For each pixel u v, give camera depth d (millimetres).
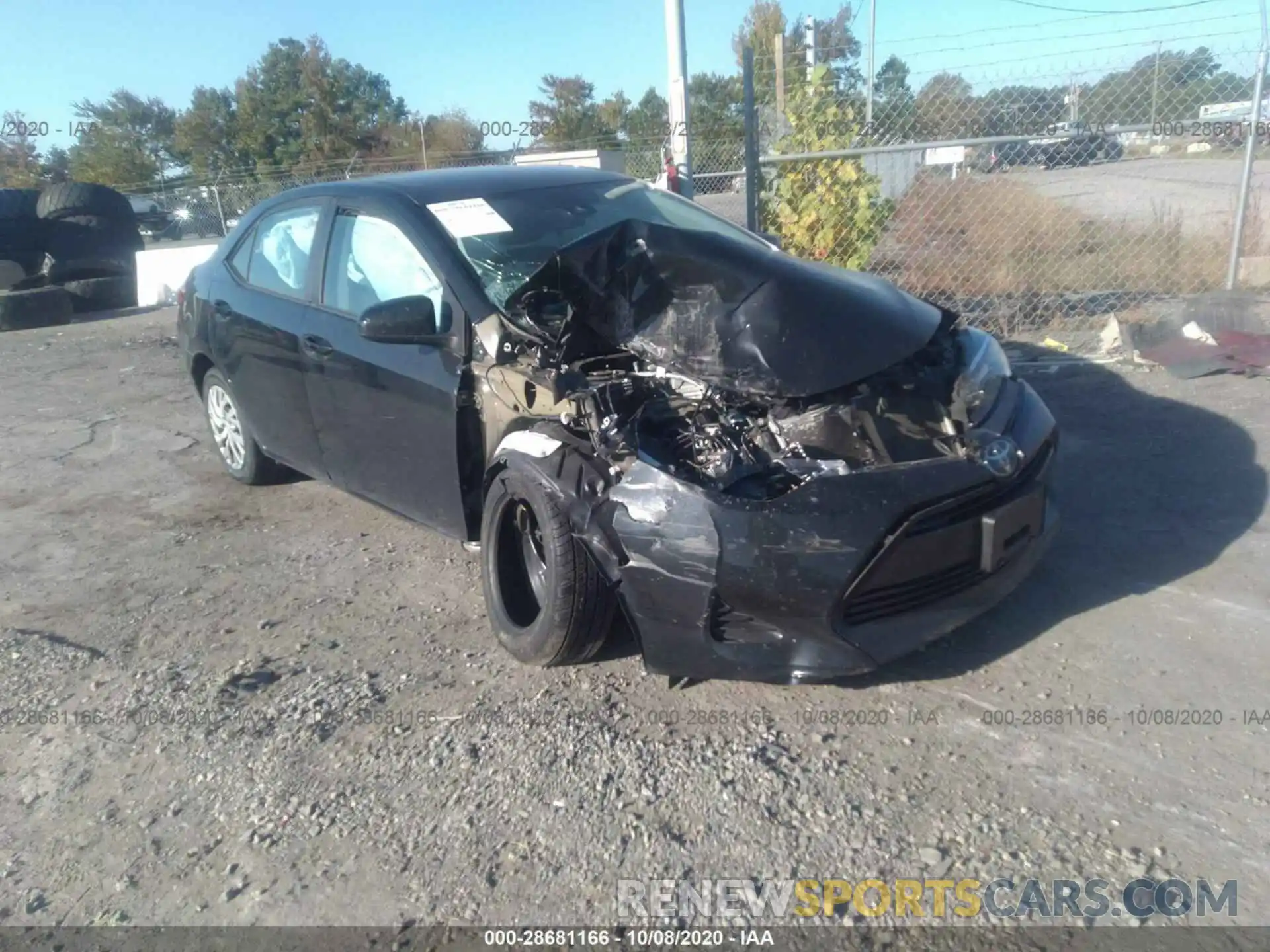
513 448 3861
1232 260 7961
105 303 15570
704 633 3404
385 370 4531
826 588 3252
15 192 15898
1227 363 6535
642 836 3035
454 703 3803
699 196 12773
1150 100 7953
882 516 3264
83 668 4305
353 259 4934
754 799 3143
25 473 7004
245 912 2898
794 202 8594
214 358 5961
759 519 3271
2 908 2990
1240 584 4117
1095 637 3857
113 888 3039
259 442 5898
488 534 4145
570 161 12961
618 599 3559
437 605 4641
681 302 3938
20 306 13789
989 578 3584
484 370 4133
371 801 3303
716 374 3682
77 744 3770
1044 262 8570
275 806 3328
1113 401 6328
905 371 3859
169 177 29000
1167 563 4340
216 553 5441
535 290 4027
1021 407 3891
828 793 3148
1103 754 3223
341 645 4328
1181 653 3713
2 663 4375
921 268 8656
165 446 7441
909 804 3074
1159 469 5262
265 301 5453
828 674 3340
